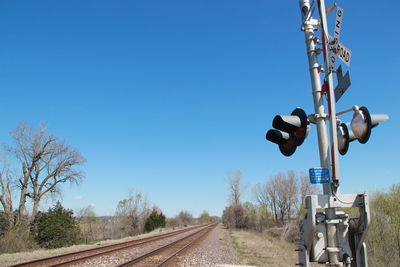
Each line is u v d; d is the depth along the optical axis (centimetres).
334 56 398
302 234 381
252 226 6153
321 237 365
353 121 394
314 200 357
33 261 1301
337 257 358
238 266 1345
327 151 393
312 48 421
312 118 414
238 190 7575
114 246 2153
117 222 5306
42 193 3453
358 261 363
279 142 462
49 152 3459
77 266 1284
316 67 416
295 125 410
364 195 358
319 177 371
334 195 361
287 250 2325
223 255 1795
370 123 369
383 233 1731
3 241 2369
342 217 371
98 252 1786
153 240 2811
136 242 2553
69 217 2962
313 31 430
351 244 377
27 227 2716
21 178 3319
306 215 369
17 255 1747
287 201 5906
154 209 6675
